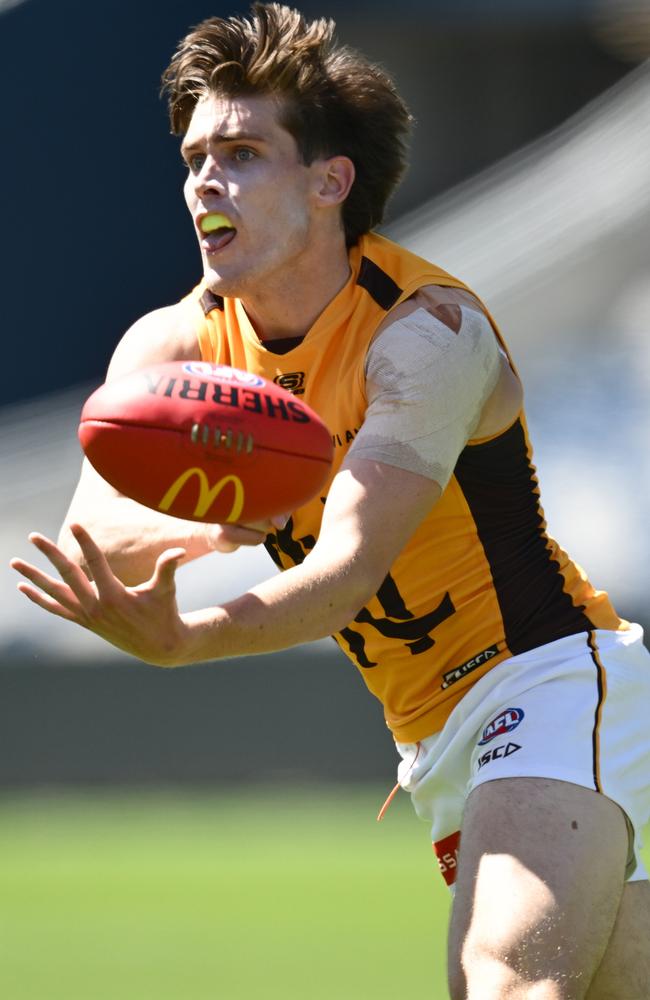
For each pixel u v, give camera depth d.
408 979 18.38
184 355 11.45
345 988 17.91
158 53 51.66
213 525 10.52
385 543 9.89
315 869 25.98
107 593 8.94
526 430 11.30
